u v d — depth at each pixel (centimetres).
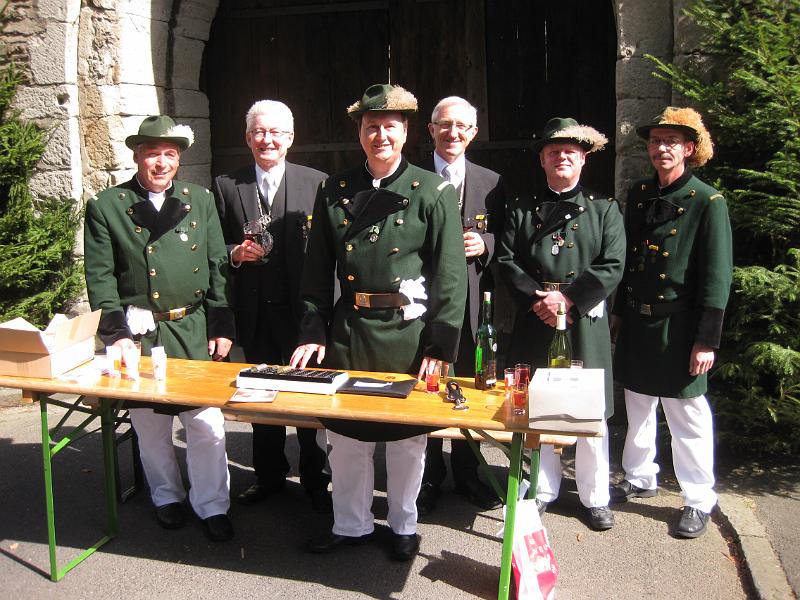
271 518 399
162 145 374
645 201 388
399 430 328
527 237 381
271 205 410
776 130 426
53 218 584
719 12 448
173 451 396
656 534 377
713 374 430
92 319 355
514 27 603
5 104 589
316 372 330
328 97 642
